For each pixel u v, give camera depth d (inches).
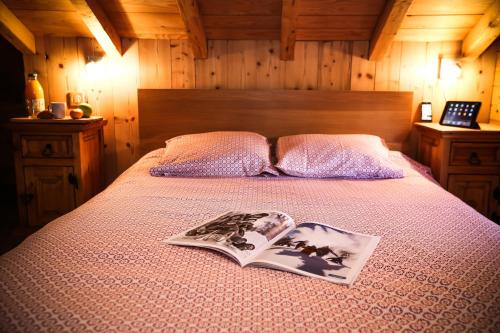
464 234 52.8
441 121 103.0
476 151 94.0
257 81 107.9
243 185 77.3
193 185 76.6
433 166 99.3
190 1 90.9
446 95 108.3
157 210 61.0
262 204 65.2
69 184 98.4
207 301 36.1
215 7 96.4
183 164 84.4
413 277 40.7
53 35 106.6
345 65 106.9
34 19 101.2
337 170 84.0
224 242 47.4
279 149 93.4
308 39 105.3
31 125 95.7
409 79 107.7
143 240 49.7
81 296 36.8
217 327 32.3
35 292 37.4
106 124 110.1
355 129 107.2
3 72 139.6
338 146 88.0
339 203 65.9
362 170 83.6
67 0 95.7
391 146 108.0
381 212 61.4
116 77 108.6
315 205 64.9
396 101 106.0
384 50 102.3
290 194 71.2
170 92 106.7
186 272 41.6
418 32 103.6
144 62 107.9
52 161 97.6
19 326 32.4
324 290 38.0
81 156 97.6
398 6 89.7
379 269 42.3
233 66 107.3
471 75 107.1
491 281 40.0
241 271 41.9
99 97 109.4
